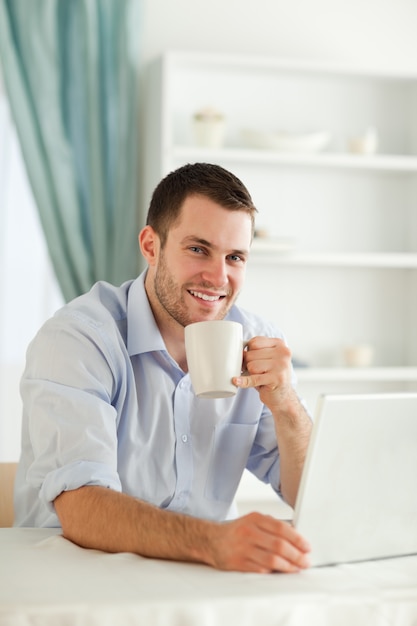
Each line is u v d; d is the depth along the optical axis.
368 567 1.36
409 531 1.45
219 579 1.23
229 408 1.94
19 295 4.51
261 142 4.47
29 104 4.37
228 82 4.64
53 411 1.63
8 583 1.18
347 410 1.31
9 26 4.33
